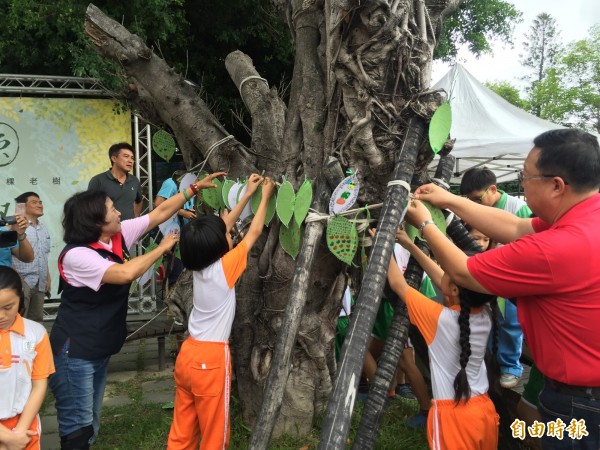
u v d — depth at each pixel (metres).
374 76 2.35
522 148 6.82
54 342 2.59
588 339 1.64
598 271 1.61
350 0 2.24
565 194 1.69
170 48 7.39
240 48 8.16
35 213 4.72
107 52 3.19
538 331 1.76
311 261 2.46
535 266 1.63
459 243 2.54
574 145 1.65
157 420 3.63
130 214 5.04
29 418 2.27
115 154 4.91
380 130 2.44
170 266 4.47
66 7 5.85
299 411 3.16
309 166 2.83
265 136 3.35
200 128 3.25
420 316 2.23
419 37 2.39
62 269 2.59
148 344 5.84
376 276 1.96
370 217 2.54
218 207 3.14
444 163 2.79
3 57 6.38
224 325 2.51
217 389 2.48
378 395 2.24
